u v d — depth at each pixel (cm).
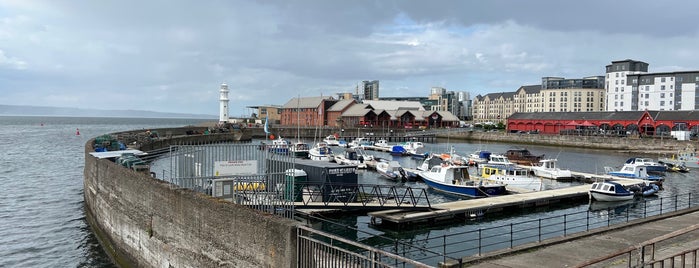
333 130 13662
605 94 18612
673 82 15300
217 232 1800
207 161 2386
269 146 2356
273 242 1540
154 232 2233
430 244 2739
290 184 2423
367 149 10094
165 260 2141
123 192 2608
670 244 1891
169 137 9331
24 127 18938
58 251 2752
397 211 3172
